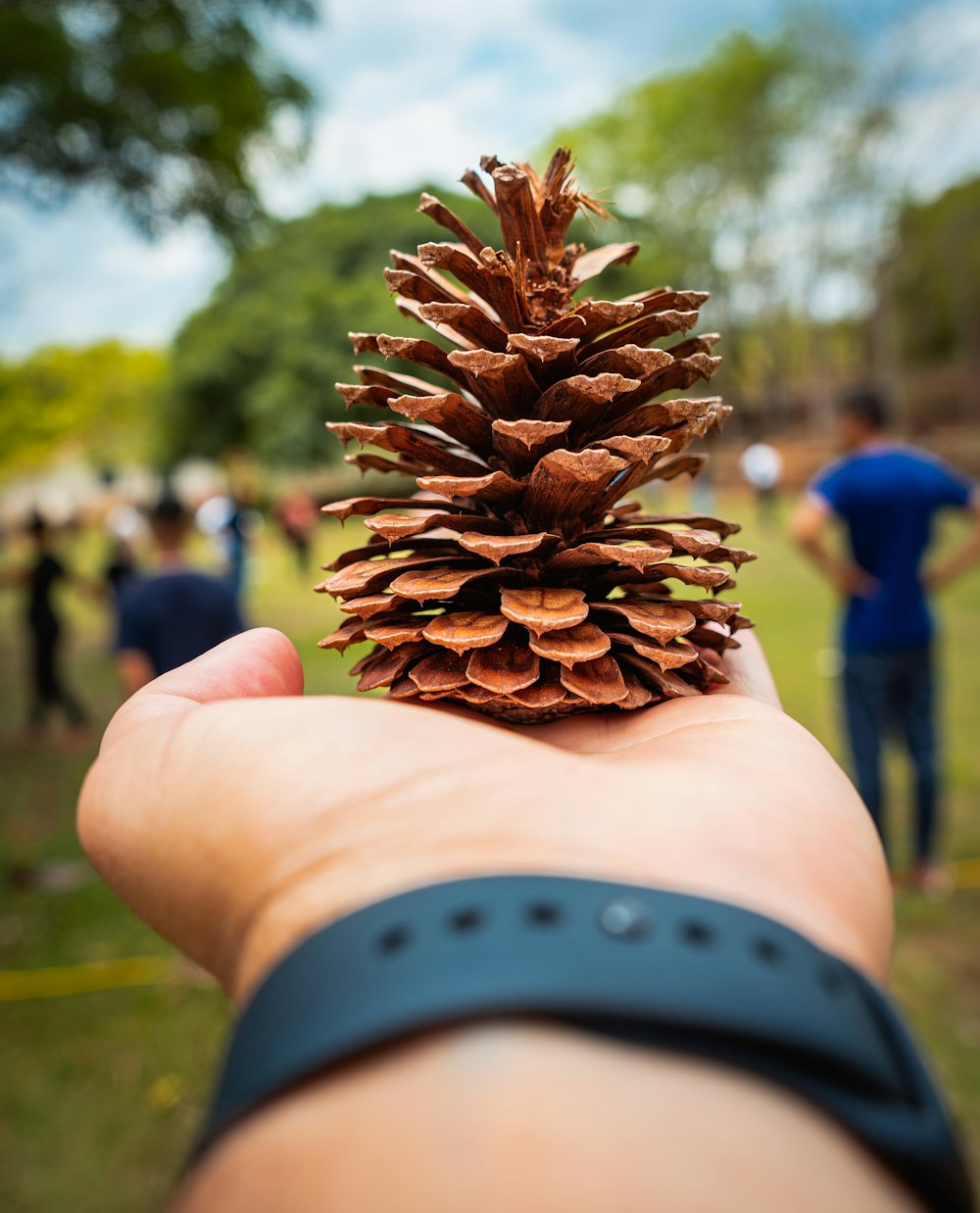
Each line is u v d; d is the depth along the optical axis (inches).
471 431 41.5
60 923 139.5
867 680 137.9
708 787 27.1
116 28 278.1
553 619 36.4
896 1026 18.1
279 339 1071.6
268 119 309.3
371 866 23.1
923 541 135.3
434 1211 13.8
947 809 164.6
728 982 16.4
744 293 1248.2
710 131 1127.0
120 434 1824.6
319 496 1056.2
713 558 40.8
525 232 41.3
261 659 39.6
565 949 16.5
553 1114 14.5
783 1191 14.1
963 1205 16.1
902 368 1262.3
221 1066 17.8
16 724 262.5
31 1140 95.3
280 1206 14.6
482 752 28.0
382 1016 15.7
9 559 816.3
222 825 27.1
